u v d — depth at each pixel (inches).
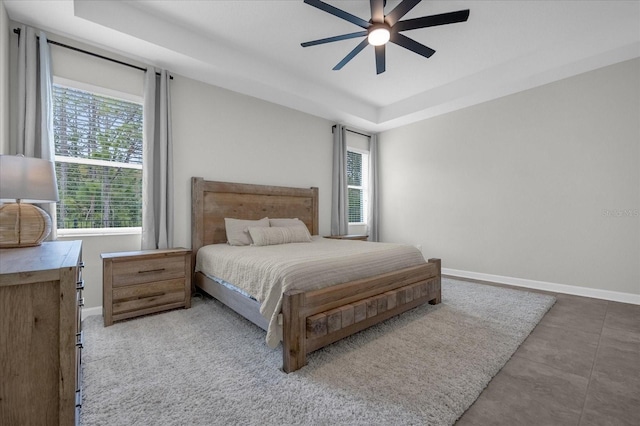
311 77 149.3
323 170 187.2
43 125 91.7
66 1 82.3
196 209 128.3
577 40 115.4
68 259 40.4
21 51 89.2
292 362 65.3
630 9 98.0
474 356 72.2
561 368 67.4
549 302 115.6
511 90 144.1
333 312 72.2
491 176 157.2
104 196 110.7
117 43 103.3
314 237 161.5
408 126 196.4
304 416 51.1
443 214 177.8
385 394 57.2
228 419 50.3
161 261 103.6
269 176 158.7
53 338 34.1
